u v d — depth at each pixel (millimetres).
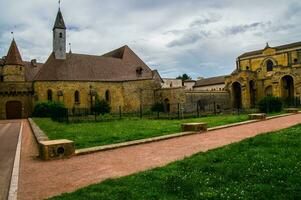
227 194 6082
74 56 56188
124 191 6328
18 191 6988
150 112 49719
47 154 10609
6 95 50531
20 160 10781
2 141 17141
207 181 6898
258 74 64438
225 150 9992
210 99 59344
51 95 50219
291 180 6688
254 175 7215
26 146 14445
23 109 51344
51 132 20203
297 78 54750
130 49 65812
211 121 24422
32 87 51688
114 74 57312
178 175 7348
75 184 7414
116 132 18969
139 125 24297
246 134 14445
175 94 54719
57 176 8305
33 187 7301
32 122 30297
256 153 9289
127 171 8430
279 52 64938
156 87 59781
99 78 54750
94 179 7777
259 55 69188
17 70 57188
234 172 7453
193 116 35250
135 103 56719
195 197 6000
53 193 6766
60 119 35219
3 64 60281
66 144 10984
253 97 63344
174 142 13234
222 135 14625
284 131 13484
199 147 11602
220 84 82812
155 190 6410
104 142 14570
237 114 35812
